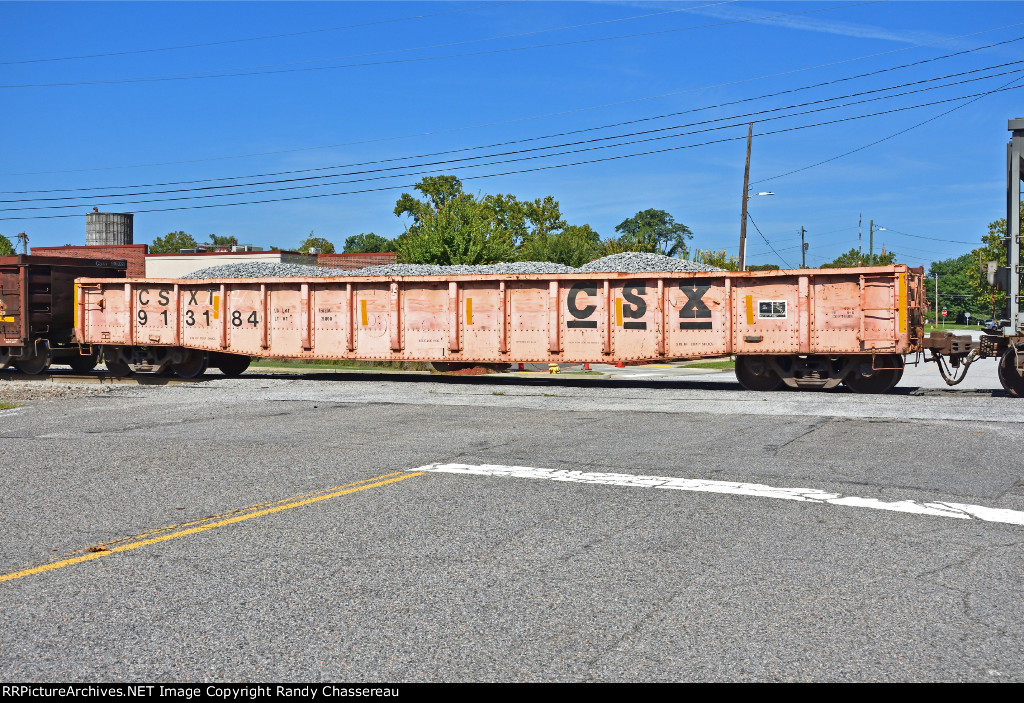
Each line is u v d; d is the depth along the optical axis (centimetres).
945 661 366
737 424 1172
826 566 504
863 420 1193
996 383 2189
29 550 545
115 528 601
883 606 434
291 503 680
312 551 539
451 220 4338
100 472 823
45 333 2392
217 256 4734
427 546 550
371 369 2820
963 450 931
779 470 819
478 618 418
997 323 1633
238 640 391
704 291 1841
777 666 362
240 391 1764
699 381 2206
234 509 660
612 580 478
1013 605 435
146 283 2258
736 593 455
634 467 840
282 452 944
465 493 718
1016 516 628
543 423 1203
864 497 696
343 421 1234
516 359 1995
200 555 531
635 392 1739
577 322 1944
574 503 678
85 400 1593
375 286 2086
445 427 1162
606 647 383
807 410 1332
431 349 2052
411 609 431
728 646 383
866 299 1691
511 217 7275
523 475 799
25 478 793
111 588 466
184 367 2294
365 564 510
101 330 2302
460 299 2027
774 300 1780
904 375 2650
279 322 2161
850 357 1738
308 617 420
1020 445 962
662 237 10275
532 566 505
